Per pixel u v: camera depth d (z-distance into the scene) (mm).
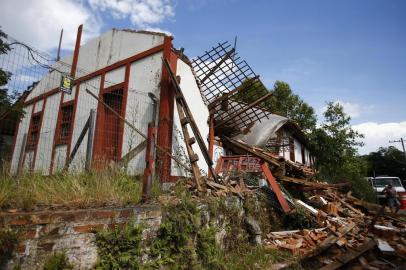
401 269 5121
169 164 6883
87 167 5273
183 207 4191
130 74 8461
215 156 9984
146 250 3496
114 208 3393
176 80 7395
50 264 2629
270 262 5266
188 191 5262
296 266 5141
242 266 4859
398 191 17531
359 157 22469
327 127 20297
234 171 8336
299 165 12086
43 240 2648
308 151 20672
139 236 3346
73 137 9578
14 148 12125
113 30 9453
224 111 9961
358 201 11562
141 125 7684
